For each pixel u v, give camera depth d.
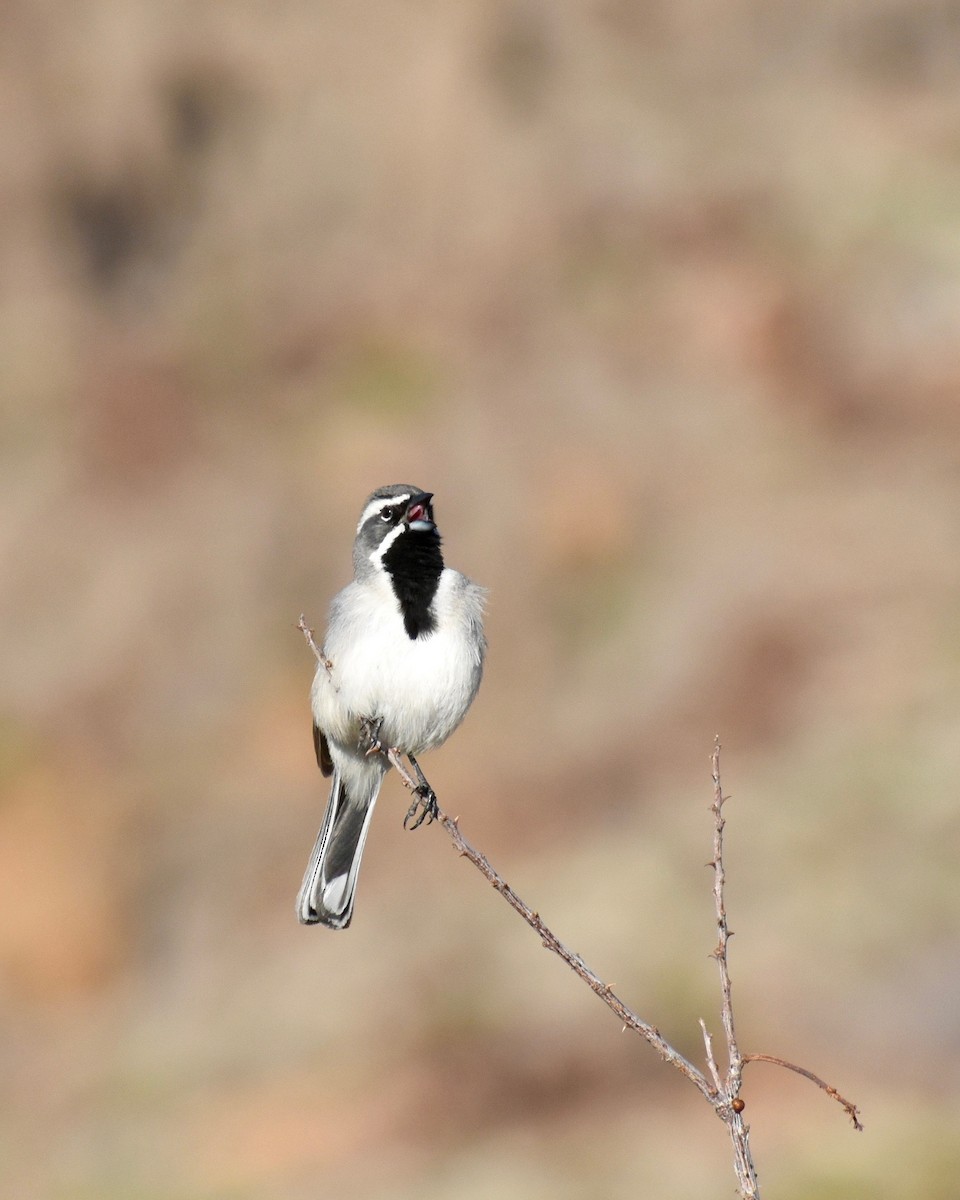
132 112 45.62
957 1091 13.48
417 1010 17.17
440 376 34.25
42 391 40.81
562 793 21.73
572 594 26.06
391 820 22.47
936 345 28.09
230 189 44.84
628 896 17.47
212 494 33.94
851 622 21.95
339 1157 14.88
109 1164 16.41
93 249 45.00
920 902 15.81
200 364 39.97
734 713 21.47
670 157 36.94
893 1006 14.70
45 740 29.56
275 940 21.47
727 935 5.16
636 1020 5.12
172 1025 19.77
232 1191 14.84
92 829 26.66
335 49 45.41
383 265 39.97
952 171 32.03
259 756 27.05
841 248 31.09
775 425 28.03
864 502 24.84
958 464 25.30
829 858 16.95
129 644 31.11
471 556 27.77
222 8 46.03
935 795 17.31
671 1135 13.84
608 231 35.69
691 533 26.11
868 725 19.31
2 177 45.69
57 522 35.41
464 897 19.27
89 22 46.62
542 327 33.34
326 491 31.89
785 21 38.09
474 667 8.38
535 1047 15.71
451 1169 14.10
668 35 40.28
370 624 8.24
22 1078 19.83
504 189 39.28
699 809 19.03
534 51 41.66
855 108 35.81
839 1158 12.90
